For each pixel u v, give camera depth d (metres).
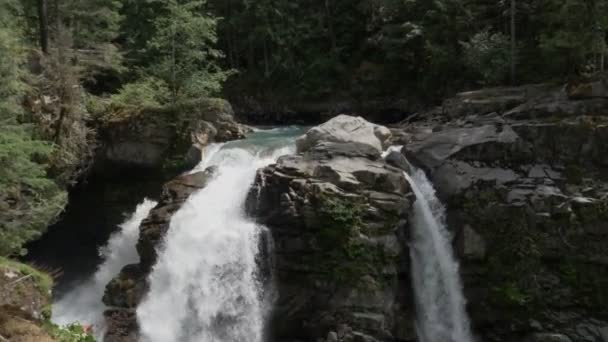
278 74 40.38
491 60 25.28
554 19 22.41
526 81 24.81
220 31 41.56
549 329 14.80
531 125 17.16
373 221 15.20
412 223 16.16
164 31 25.39
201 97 25.03
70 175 21.89
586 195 15.61
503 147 17.09
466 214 16.23
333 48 38.59
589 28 20.69
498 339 15.48
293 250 15.40
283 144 21.95
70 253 21.91
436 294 16.02
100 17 28.98
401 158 17.70
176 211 17.56
